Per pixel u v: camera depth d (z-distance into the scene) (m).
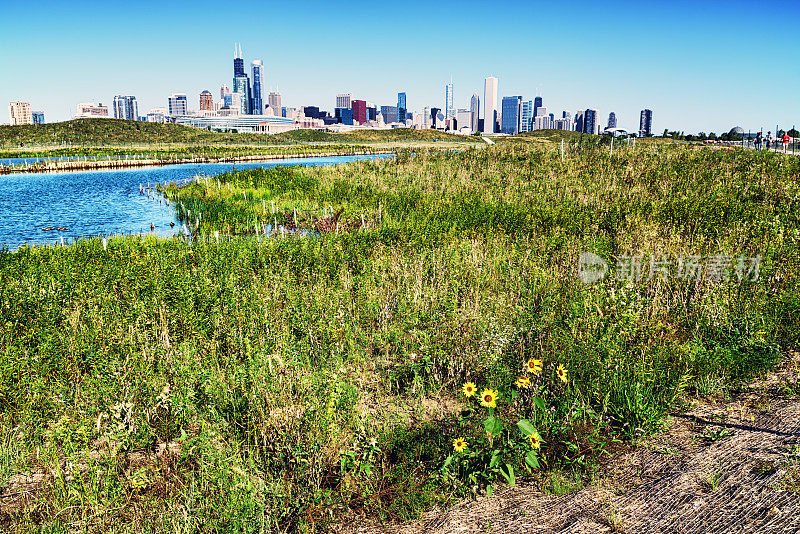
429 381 5.07
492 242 10.32
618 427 4.04
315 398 3.94
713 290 6.29
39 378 4.76
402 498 3.33
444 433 4.11
